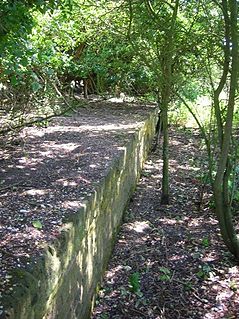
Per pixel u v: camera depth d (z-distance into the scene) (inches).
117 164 173.9
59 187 135.0
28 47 157.9
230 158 167.9
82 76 334.3
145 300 140.7
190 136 420.8
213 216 213.8
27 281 76.0
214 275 157.8
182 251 175.6
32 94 224.5
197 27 182.9
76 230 107.7
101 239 144.3
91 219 125.9
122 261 164.6
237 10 144.2
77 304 111.6
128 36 191.6
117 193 177.3
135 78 365.7
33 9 141.9
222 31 161.3
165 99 217.8
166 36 190.9
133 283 145.5
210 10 166.2
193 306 139.1
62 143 204.7
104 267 152.6
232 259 169.6
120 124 265.0
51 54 202.8
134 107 351.3
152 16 187.9
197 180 271.0
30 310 74.6
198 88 262.2
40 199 122.7
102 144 203.5
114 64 309.7
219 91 158.9
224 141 155.1
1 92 210.4
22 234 96.3
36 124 240.2
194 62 193.6
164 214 214.4
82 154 182.4
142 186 256.2
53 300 88.8
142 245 179.2
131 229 193.3
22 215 108.9
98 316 130.9
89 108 329.1
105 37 277.4
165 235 189.8
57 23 204.2
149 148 337.4
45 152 185.6
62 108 291.1
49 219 106.4
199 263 165.9
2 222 103.6
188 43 181.6
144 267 161.3
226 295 145.5
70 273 102.9
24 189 132.4
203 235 191.5
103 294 142.3
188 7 184.4
